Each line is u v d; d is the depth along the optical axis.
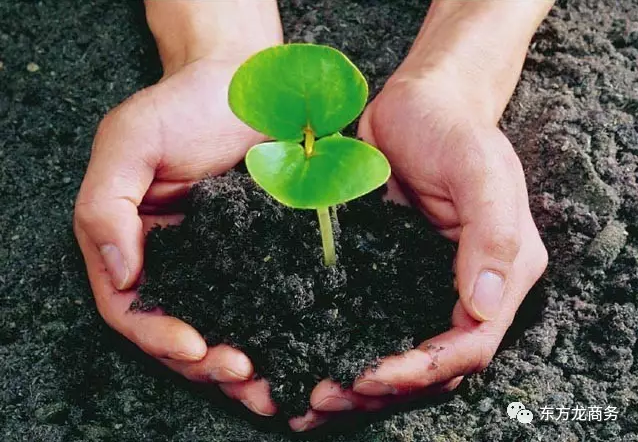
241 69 0.35
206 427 0.42
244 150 0.45
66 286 0.47
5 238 0.49
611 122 0.48
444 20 0.49
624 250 0.45
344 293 0.41
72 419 0.43
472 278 0.39
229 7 0.49
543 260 0.42
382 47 0.53
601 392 0.42
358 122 0.48
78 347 0.45
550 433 0.41
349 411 0.41
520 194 0.41
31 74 0.54
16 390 0.44
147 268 0.42
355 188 0.35
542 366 0.43
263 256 0.41
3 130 0.52
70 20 0.55
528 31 0.48
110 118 0.43
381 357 0.40
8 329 0.46
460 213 0.40
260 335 0.40
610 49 0.51
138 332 0.40
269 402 0.40
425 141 0.42
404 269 0.42
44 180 0.50
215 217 0.41
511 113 0.50
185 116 0.43
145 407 0.43
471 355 0.40
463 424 0.42
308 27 0.54
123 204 0.41
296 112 0.36
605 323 0.44
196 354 0.39
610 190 0.46
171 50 0.49
